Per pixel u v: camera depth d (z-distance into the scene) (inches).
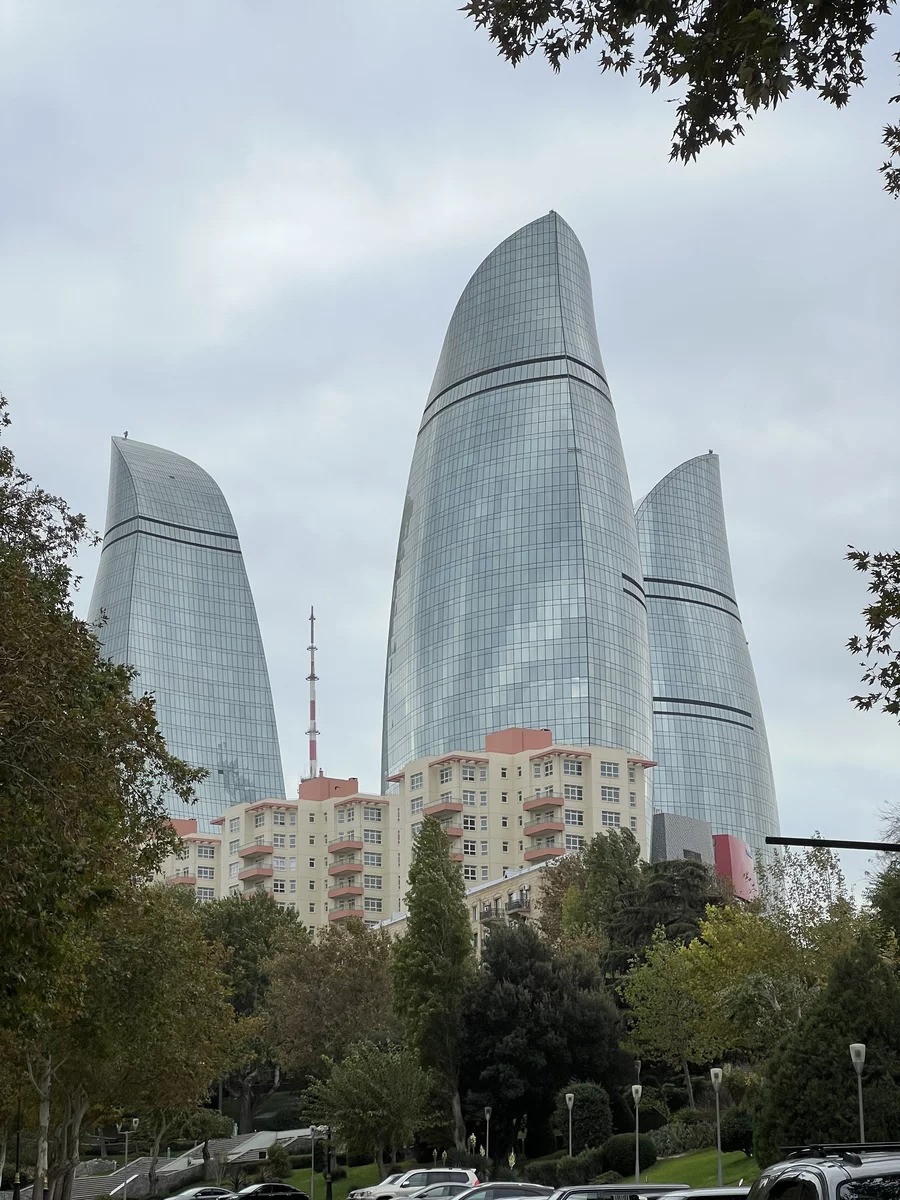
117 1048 2507.4
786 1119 2251.5
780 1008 3102.9
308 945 5236.2
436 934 4067.4
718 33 730.8
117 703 1552.7
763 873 3651.6
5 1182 3973.9
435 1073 3937.0
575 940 4776.1
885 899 3157.0
